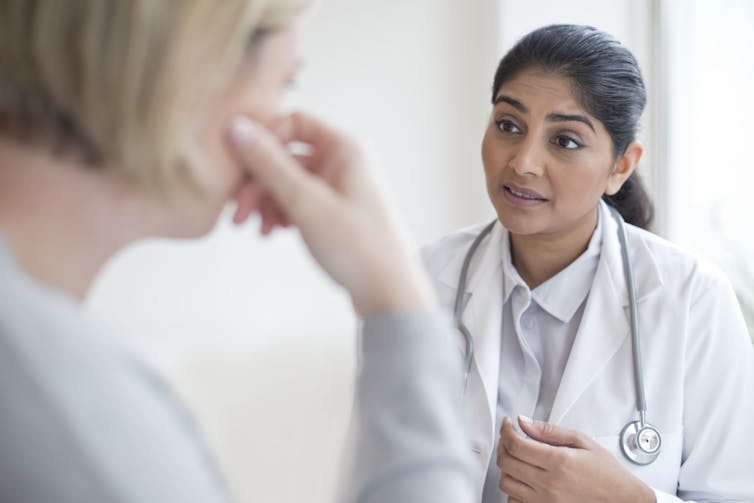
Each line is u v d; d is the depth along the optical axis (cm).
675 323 136
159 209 46
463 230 159
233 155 50
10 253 41
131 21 41
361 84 249
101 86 42
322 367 245
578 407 133
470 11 250
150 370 42
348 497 48
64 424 37
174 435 40
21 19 42
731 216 211
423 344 50
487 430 134
